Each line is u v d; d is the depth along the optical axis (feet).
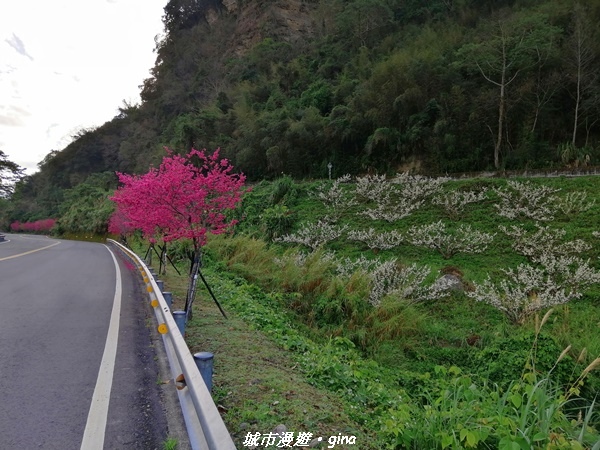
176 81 246.47
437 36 125.18
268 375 14.51
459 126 94.43
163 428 10.20
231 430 10.20
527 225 59.16
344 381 16.71
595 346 29.53
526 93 90.99
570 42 89.76
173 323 12.74
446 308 42.47
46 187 251.60
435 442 10.81
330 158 109.19
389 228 68.64
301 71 160.25
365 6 158.30
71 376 13.48
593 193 61.62
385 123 102.53
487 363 25.89
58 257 56.95
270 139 116.06
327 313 33.78
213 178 24.98
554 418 10.91
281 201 88.22
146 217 24.91
